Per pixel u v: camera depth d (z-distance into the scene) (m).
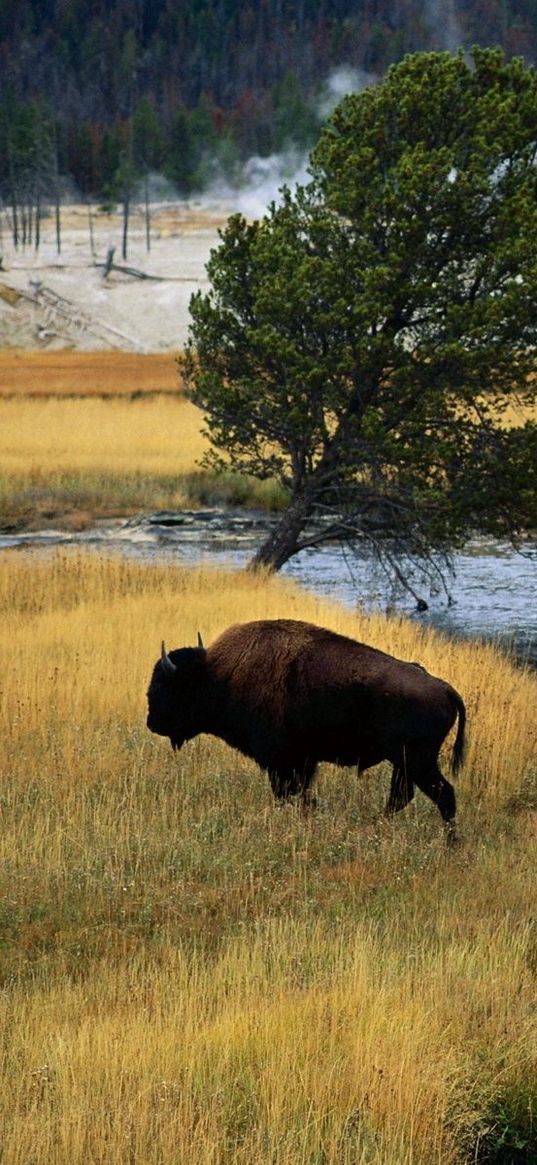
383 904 32.47
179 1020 25.39
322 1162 21.83
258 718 37.72
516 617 76.88
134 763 42.44
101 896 32.50
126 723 47.62
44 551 94.69
